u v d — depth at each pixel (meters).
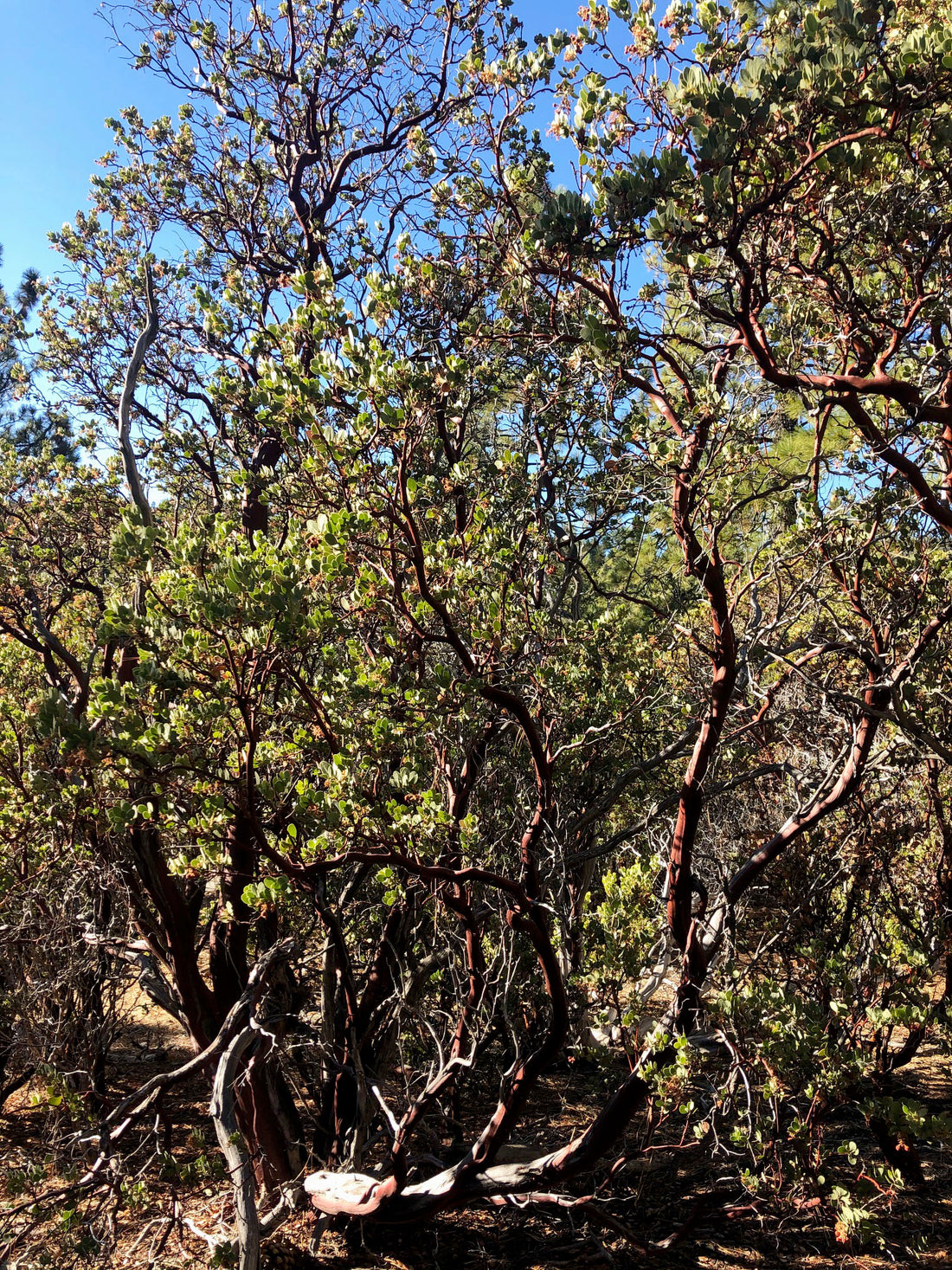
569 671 5.57
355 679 4.67
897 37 4.74
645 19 4.46
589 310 5.13
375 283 4.43
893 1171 5.47
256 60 9.69
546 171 5.48
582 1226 6.93
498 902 6.21
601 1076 8.30
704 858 7.11
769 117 4.03
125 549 4.71
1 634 9.28
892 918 7.62
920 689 6.44
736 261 4.27
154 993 7.18
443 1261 6.84
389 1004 6.83
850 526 5.54
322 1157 7.17
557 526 7.41
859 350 5.65
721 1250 6.69
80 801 4.94
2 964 6.62
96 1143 5.95
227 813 4.28
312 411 4.16
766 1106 6.11
